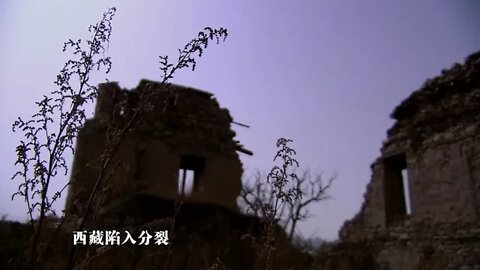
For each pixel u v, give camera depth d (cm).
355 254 1438
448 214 1179
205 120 1662
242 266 994
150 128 1488
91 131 1057
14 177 272
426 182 1285
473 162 1145
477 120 1168
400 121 1502
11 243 561
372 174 1566
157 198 1159
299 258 1388
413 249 1256
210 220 1147
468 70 1245
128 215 1017
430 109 1355
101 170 287
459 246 1110
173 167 1487
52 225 321
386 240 1388
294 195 368
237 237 1114
